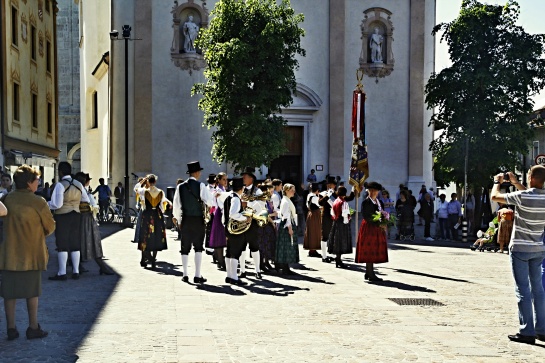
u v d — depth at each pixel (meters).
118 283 12.49
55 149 36.47
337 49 36.22
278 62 28.25
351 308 10.13
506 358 7.27
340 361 6.96
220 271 14.49
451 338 8.19
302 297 11.10
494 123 26.84
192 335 8.06
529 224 8.13
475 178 27.34
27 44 31.11
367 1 36.69
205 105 29.08
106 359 6.90
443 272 15.09
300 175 36.19
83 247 13.12
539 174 8.17
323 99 36.34
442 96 27.69
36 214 7.74
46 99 35.16
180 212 12.70
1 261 7.68
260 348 7.46
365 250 13.30
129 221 28.36
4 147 26.89
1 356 7.02
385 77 36.81
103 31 42.84
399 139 36.94
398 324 8.98
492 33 27.03
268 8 28.19
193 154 34.28
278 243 14.01
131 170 34.19
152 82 34.12
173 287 12.05
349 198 16.02
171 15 34.31
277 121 29.06
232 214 12.46
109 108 34.84
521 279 8.16
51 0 36.34
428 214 26.47
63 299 10.63
